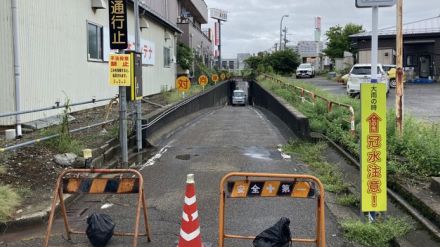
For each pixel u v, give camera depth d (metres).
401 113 8.78
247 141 13.02
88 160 8.32
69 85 14.22
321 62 83.25
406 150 8.27
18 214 6.18
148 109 16.45
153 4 29.06
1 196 6.28
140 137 11.23
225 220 6.33
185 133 14.92
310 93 17.61
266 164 9.90
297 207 6.89
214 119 20.44
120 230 6.01
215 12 67.88
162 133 13.96
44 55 12.59
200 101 26.25
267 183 4.74
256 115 23.05
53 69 13.12
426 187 6.76
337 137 11.52
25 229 6.05
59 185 5.25
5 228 5.96
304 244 5.51
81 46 15.16
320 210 4.72
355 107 14.04
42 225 6.16
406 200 6.62
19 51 11.27
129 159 10.48
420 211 6.15
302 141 12.07
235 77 59.62
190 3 45.72
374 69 6.19
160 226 6.16
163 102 20.12
